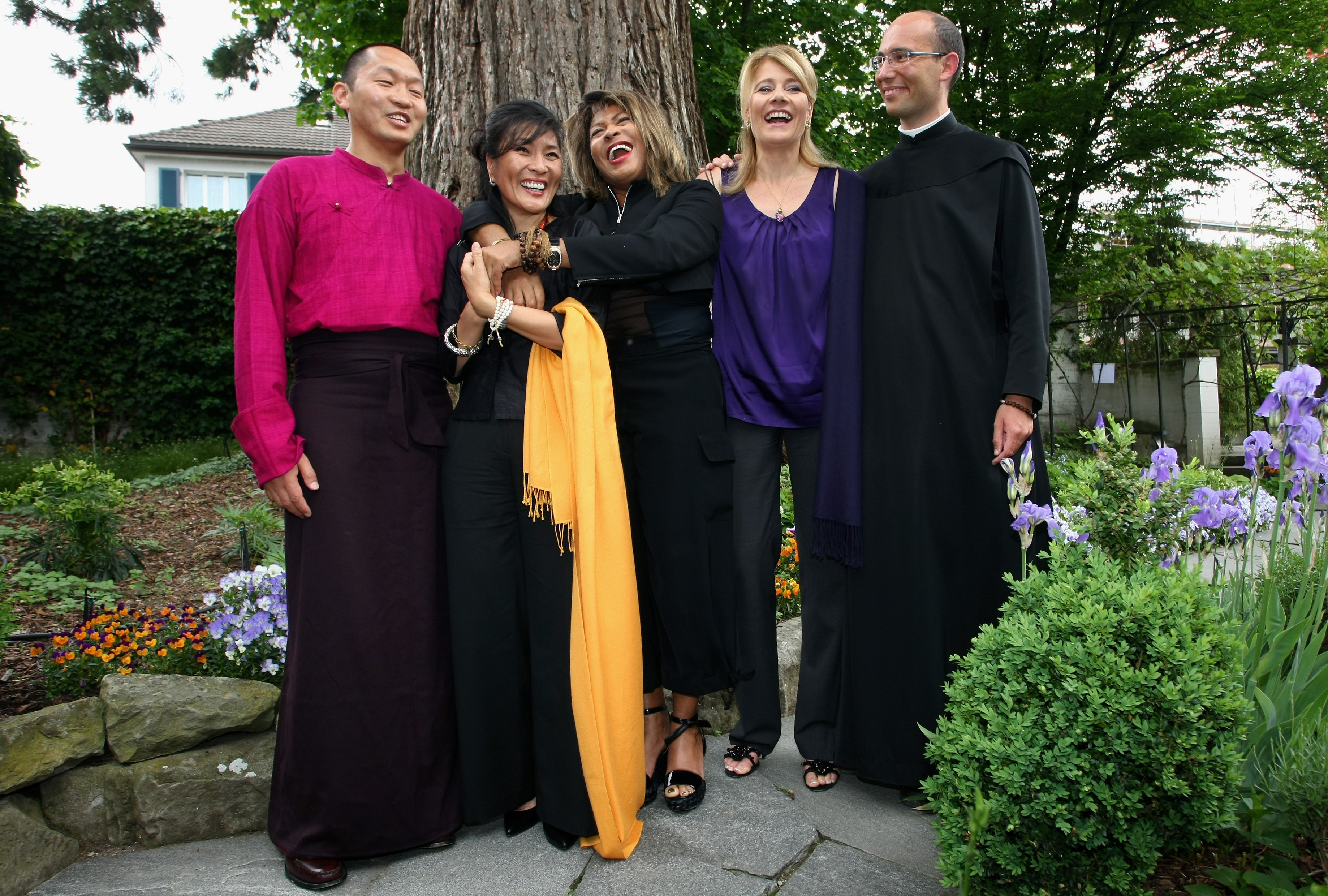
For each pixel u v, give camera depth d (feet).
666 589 7.30
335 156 7.21
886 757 7.63
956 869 5.47
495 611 7.12
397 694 6.84
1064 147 41.88
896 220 7.86
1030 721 5.37
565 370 6.90
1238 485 11.06
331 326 6.87
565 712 6.93
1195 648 5.26
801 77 7.89
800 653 10.23
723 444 7.41
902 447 7.62
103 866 6.98
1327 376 32.50
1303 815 5.44
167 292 37.32
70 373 36.22
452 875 6.68
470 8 11.56
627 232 7.43
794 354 8.00
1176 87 41.11
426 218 7.41
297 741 6.68
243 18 36.88
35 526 19.24
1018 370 7.27
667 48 12.24
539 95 11.43
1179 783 5.08
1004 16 39.78
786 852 6.75
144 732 7.47
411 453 7.01
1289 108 42.86
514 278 7.18
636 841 6.91
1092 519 7.77
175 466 31.50
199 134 66.54
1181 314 38.11
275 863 7.02
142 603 14.58
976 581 7.53
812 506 8.21
